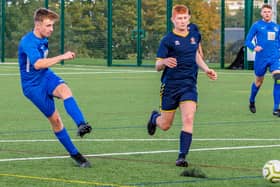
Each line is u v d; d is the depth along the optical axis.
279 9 51.38
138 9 52.84
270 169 11.50
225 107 25.69
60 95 13.40
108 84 36.88
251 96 23.67
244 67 49.50
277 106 23.03
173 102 14.05
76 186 11.64
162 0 52.72
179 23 13.93
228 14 50.97
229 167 13.51
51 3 57.00
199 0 51.75
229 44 51.00
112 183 11.91
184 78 13.90
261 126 20.16
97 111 24.23
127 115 22.98
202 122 21.06
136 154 15.09
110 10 54.28
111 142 16.91
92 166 13.62
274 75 23.14
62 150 15.57
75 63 56.56
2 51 59.03
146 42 53.28
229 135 18.17
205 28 51.72
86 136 17.94
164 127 14.50
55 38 56.56
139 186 11.62
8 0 60.12
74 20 56.06
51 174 12.74
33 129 19.31
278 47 23.72
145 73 46.12
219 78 41.19
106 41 55.06
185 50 13.86
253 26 24.12
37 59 13.27
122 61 54.50
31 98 13.57
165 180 12.16
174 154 15.09
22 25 60.50
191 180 12.17
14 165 13.71
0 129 19.33
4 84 36.56
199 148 15.95
